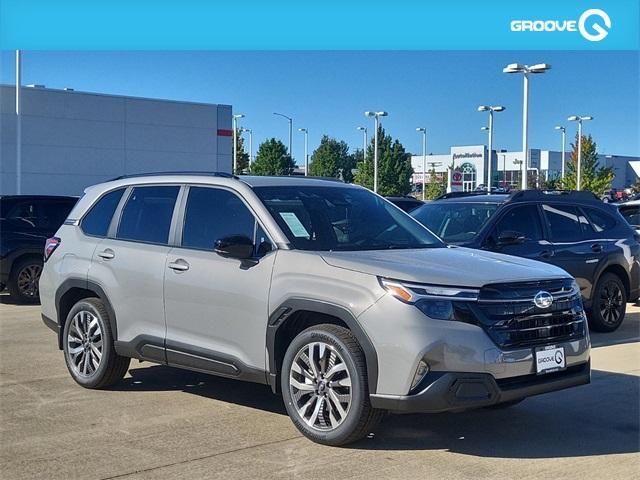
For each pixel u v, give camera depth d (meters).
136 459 4.87
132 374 7.29
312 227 5.65
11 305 12.24
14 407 6.11
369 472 4.62
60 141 31.31
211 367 5.70
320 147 83.06
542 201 9.43
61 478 4.54
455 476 4.56
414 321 4.64
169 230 6.23
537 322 4.97
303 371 5.20
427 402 4.59
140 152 33.69
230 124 36.59
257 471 4.64
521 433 5.46
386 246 5.72
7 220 12.32
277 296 5.25
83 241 6.89
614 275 9.90
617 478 4.56
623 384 6.96
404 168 57.53
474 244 8.52
